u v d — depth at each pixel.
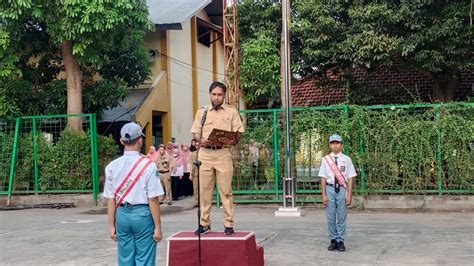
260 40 17.61
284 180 13.70
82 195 16.33
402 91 18.50
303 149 14.85
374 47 15.15
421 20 15.05
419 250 8.91
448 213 13.59
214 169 7.38
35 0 15.17
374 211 14.18
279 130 15.05
